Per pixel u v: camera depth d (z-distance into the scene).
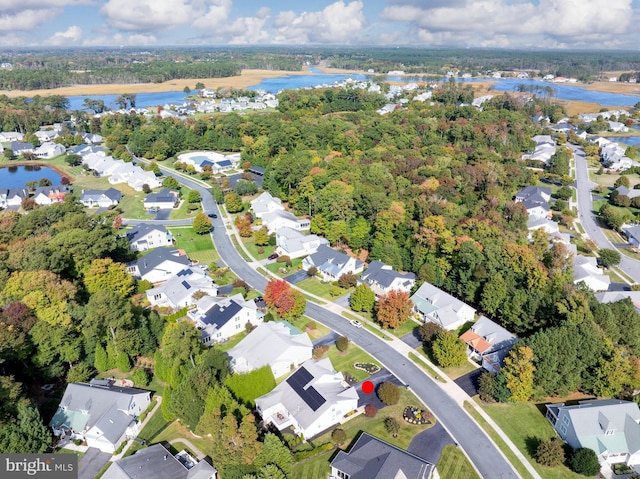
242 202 146.25
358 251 111.38
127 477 48.97
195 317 83.62
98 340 70.38
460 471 53.94
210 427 53.59
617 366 63.31
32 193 155.12
